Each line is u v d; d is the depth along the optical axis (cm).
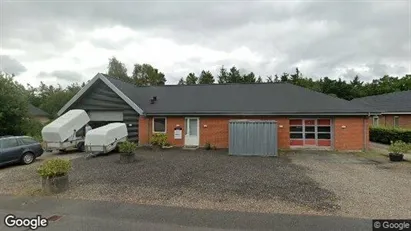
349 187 814
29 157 1306
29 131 2080
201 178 929
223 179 914
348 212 605
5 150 1208
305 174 996
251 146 1515
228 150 1653
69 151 1705
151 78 5850
